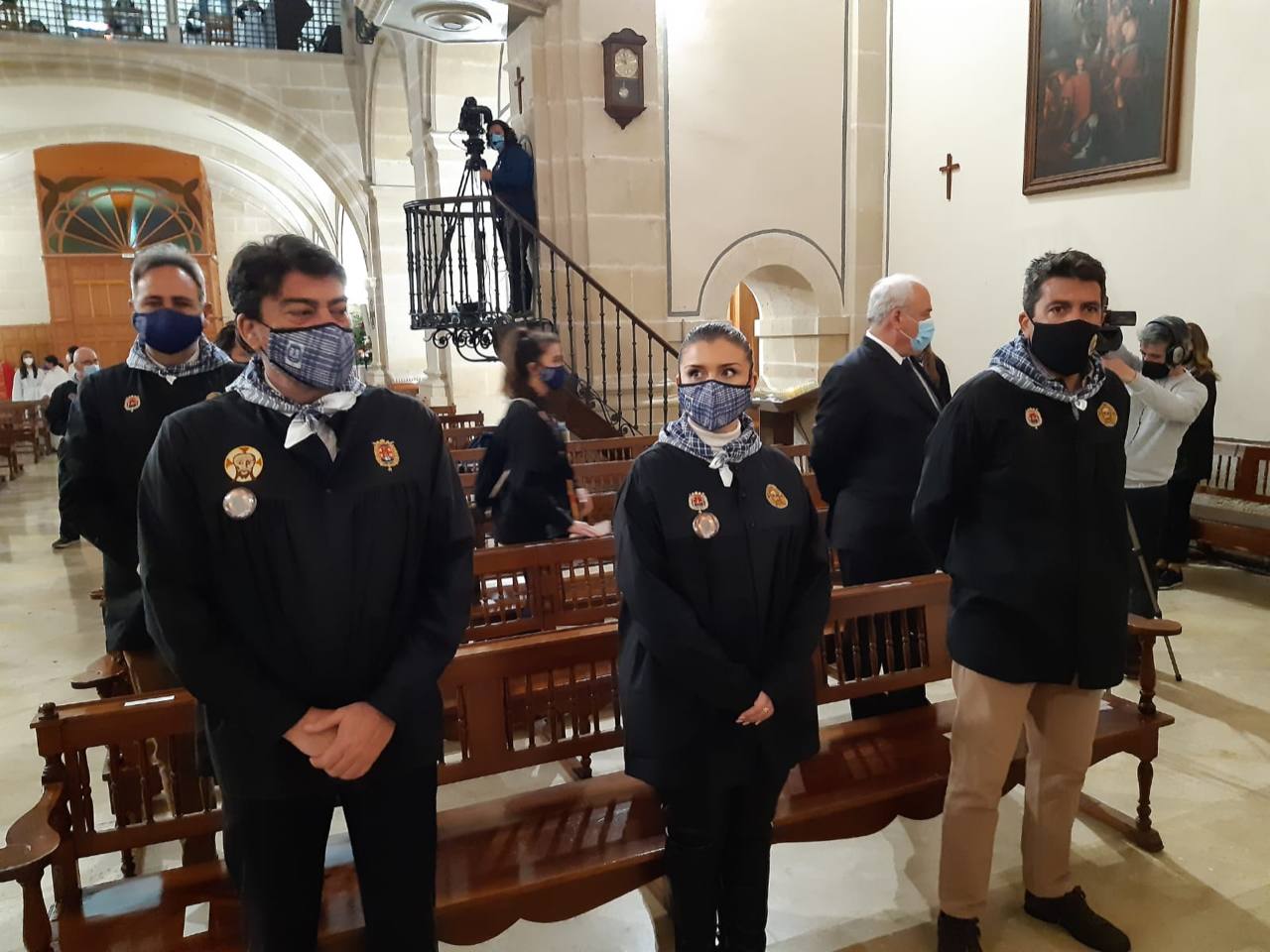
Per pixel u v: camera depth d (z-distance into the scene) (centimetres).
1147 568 404
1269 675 397
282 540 143
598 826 222
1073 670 204
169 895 196
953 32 745
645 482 190
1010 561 202
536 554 328
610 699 245
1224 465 567
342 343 146
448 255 701
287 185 1675
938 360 327
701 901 192
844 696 273
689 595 186
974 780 212
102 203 1631
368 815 153
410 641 152
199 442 143
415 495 154
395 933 156
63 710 194
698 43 762
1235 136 541
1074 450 201
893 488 296
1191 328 511
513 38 734
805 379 879
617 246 737
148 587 142
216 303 1700
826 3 810
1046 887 231
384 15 716
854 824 237
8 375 1653
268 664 146
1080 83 631
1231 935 233
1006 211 710
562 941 237
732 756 186
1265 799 299
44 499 877
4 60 1065
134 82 1116
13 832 173
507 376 351
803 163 818
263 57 1151
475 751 229
